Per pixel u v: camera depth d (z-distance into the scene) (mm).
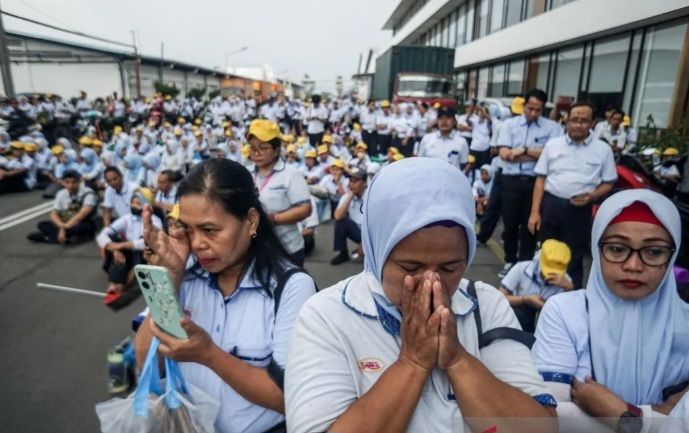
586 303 1582
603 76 10992
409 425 895
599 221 1491
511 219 4680
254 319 1395
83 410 2766
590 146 3721
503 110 10992
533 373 979
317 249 5973
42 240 6176
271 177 3047
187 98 27188
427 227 833
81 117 18297
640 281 1410
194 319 1419
